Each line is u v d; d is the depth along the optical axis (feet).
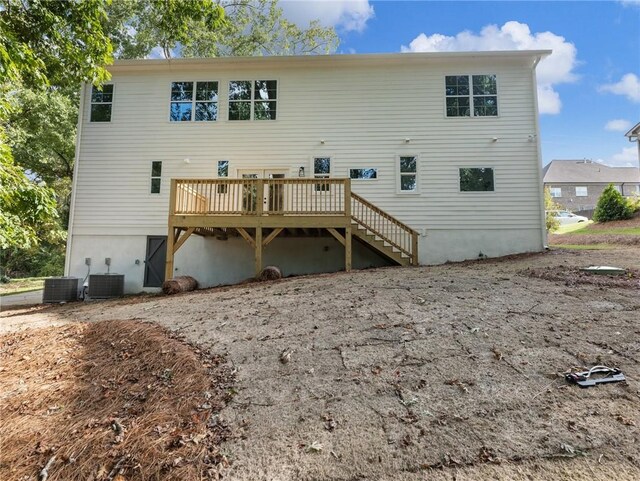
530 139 34.55
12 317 22.39
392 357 11.41
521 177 34.37
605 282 18.60
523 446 7.34
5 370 12.28
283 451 7.72
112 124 36.11
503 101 34.88
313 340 13.08
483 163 34.65
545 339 11.96
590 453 7.04
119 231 35.24
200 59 34.88
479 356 11.10
